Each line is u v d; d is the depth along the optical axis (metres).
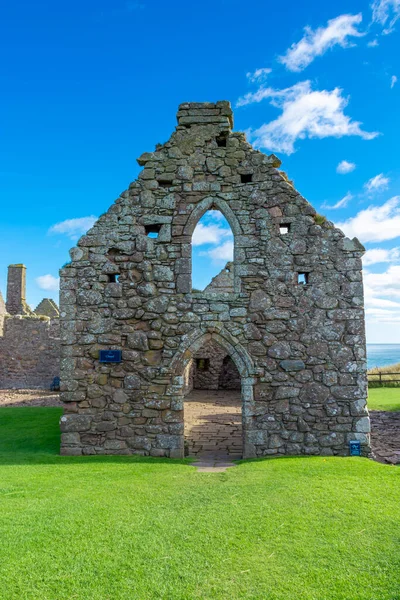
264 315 9.78
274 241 9.95
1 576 4.38
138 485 7.26
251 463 8.88
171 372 9.74
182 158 10.34
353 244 9.94
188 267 10.00
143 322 9.95
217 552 4.92
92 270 10.13
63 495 6.71
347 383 9.61
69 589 4.22
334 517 5.86
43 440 11.00
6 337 22.22
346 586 4.32
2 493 6.80
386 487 7.11
